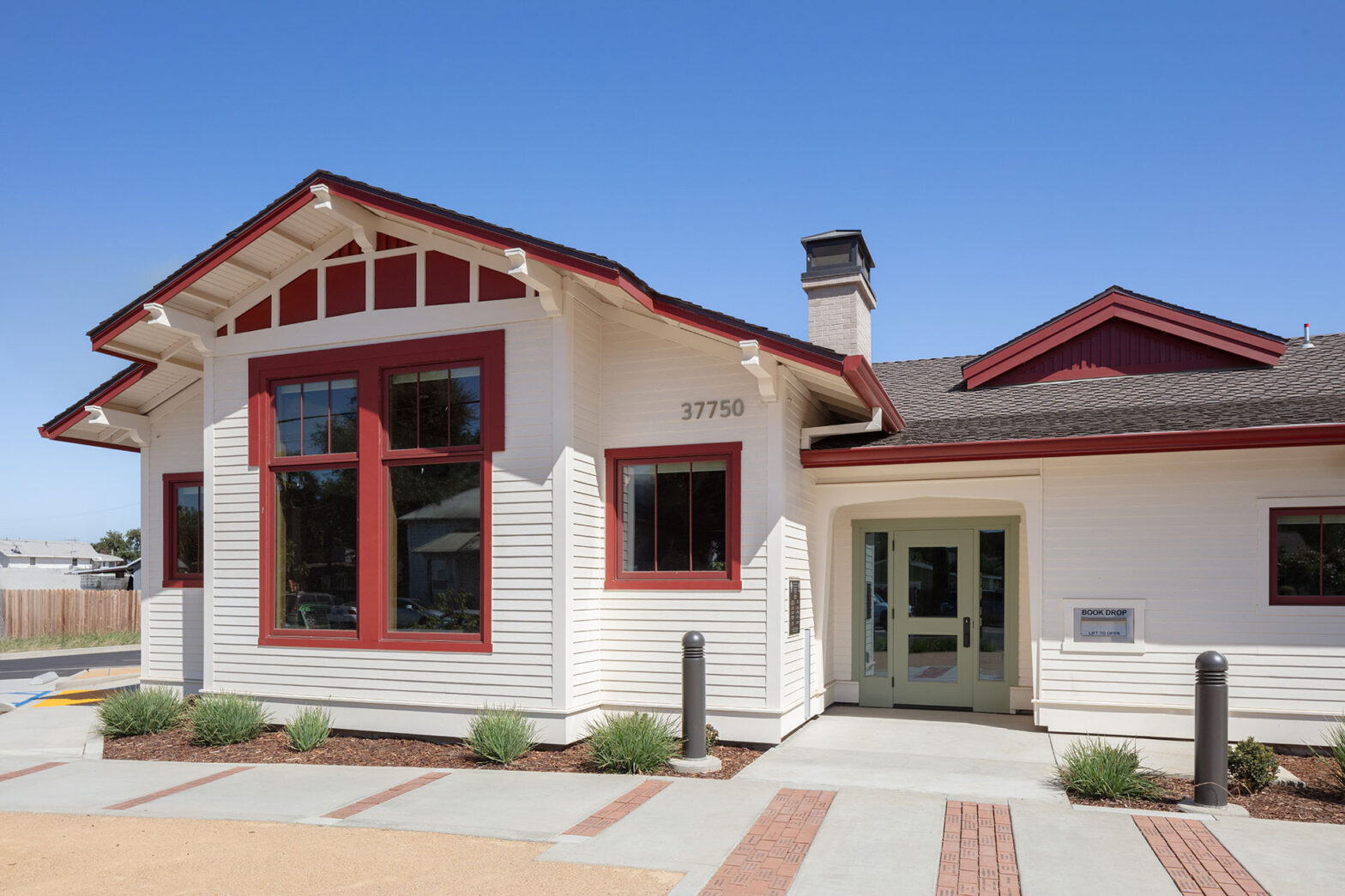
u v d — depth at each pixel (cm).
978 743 916
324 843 616
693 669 834
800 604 995
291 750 930
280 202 959
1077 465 972
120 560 5672
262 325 1066
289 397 1058
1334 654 879
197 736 969
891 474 1037
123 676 1755
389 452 998
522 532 930
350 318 1016
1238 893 507
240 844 618
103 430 1287
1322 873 537
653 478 983
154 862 584
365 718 984
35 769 878
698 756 828
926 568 1147
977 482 1004
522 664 920
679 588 949
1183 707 921
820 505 1066
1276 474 907
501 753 841
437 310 979
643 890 523
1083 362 1187
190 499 1243
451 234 959
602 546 982
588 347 973
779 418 929
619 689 959
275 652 1028
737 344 877
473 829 638
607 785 762
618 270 848
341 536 1023
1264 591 903
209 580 1067
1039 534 979
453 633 959
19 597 2811
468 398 976
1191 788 727
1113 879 530
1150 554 941
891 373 1408
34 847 620
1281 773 782
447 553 972
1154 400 1035
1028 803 686
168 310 1034
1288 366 1091
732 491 941
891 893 517
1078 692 954
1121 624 947
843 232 1270
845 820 648
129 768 874
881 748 897
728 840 608
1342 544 888
